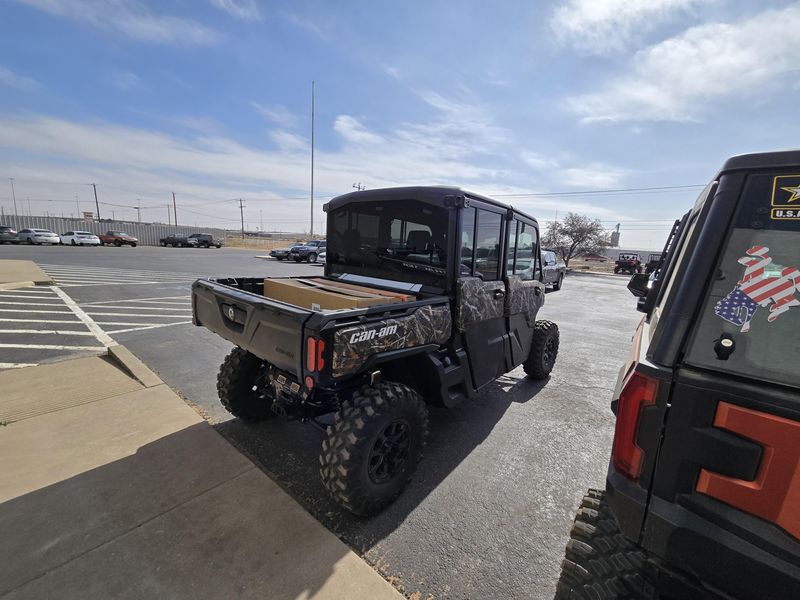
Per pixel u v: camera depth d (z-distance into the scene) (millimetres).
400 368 2902
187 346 5613
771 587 1014
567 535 2256
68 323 6793
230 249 42562
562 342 7234
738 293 1095
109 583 1740
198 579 1784
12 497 2264
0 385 3912
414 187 2988
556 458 3107
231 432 3254
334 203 3592
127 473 2531
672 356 1163
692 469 1117
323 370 1949
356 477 2145
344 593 1759
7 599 1643
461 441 3340
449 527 2285
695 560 1111
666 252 3723
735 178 1129
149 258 23547
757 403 1013
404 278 3178
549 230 38688
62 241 34188
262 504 2291
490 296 3316
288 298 2967
